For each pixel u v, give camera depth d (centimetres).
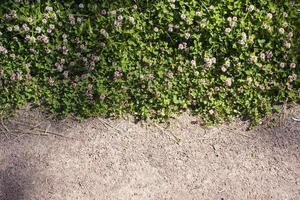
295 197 71
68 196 72
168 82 79
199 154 75
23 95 80
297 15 80
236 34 79
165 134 77
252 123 77
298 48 79
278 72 79
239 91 78
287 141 76
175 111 79
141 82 79
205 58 79
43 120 79
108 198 72
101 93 79
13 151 77
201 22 80
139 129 78
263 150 75
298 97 79
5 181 74
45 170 75
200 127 78
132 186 73
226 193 72
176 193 72
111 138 77
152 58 80
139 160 75
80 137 77
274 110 78
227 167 74
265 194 72
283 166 74
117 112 79
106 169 74
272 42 79
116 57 80
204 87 78
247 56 79
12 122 79
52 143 77
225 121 78
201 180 73
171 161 75
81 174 74
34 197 73
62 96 80
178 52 80
